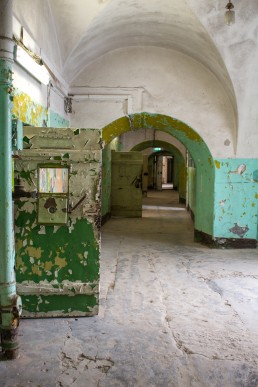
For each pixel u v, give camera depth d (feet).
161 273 17.70
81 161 11.87
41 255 12.07
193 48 21.02
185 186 52.60
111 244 24.39
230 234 23.08
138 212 38.45
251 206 22.91
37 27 14.65
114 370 9.23
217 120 22.67
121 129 25.13
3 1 9.02
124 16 18.80
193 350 10.27
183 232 29.32
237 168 22.75
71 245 12.12
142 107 22.99
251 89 20.59
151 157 81.15
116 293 14.83
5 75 9.31
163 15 18.79
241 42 18.97
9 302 9.59
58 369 9.24
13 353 9.66
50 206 11.91
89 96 22.89
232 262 19.85
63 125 21.48
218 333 11.34
